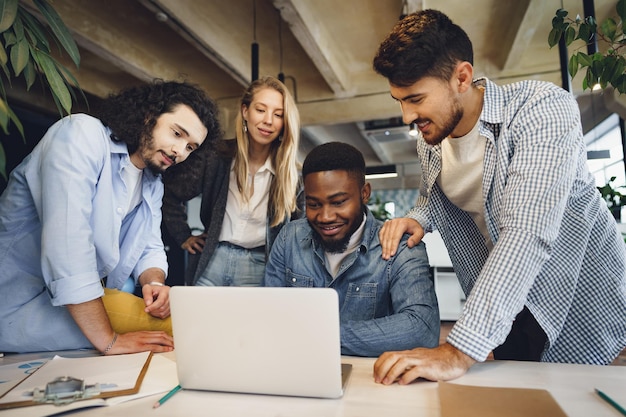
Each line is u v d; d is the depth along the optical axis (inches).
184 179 59.0
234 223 73.6
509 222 35.2
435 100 38.3
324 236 47.3
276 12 146.3
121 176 50.7
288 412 26.5
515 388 29.0
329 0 141.8
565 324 45.9
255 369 29.3
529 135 37.8
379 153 338.3
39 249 46.7
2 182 160.6
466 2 143.9
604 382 30.8
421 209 54.9
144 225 58.2
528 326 45.0
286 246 53.9
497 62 176.1
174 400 28.9
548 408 25.4
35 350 44.6
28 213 46.3
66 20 135.2
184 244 81.1
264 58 180.7
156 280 56.7
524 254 33.6
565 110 37.5
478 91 43.3
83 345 45.3
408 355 32.2
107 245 49.8
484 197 44.0
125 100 49.7
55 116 202.5
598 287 44.6
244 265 73.6
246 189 73.2
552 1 136.0
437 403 27.4
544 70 173.5
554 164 35.4
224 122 211.3
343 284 49.4
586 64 53.5
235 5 142.8
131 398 29.0
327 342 27.9
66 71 38.1
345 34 162.7
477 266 53.6
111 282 58.2
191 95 50.9
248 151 74.2
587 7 72.0
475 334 32.4
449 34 37.4
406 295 43.4
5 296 45.3
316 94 204.8
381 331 39.3
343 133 302.2
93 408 27.5
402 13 133.6
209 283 72.7
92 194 45.4
